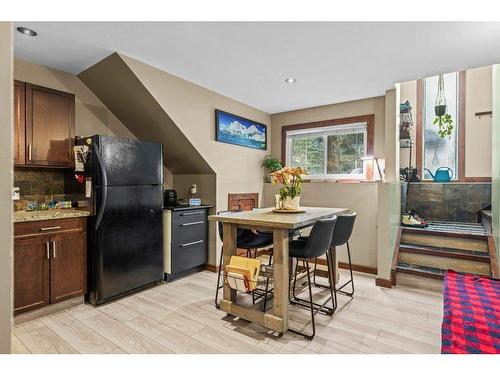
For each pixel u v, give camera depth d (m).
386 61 2.72
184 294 3.03
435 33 2.19
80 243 2.72
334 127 4.27
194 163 3.83
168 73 3.11
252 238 2.90
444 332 1.48
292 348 2.03
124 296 2.96
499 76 2.84
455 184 4.11
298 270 3.16
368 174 3.85
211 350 2.00
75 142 3.02
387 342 2.11
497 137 2.89
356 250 3.92
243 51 2.58
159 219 3.28
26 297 2.37
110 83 3.09
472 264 3.12
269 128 4.85
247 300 2.88
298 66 2.88
